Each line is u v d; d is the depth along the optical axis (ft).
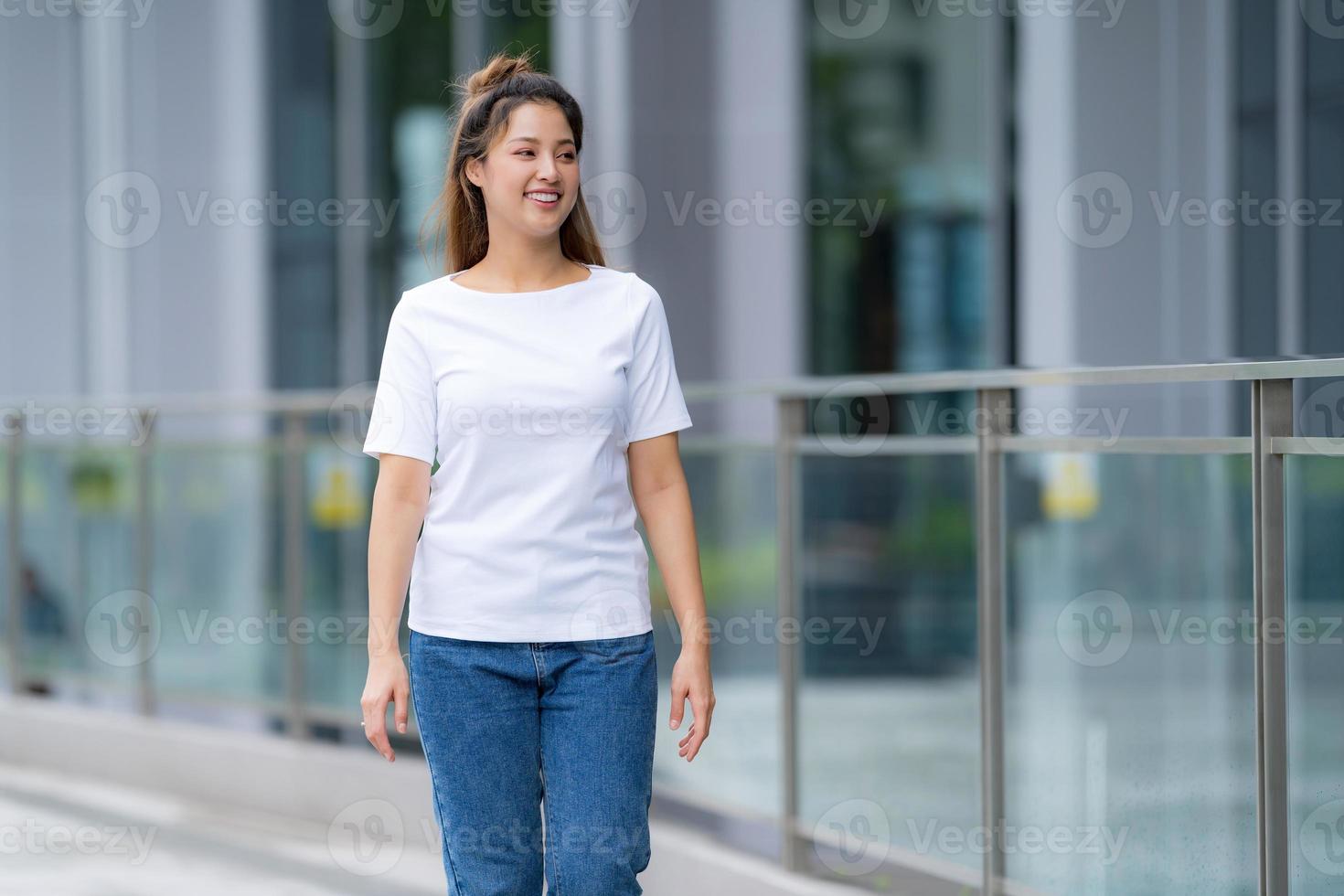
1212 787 31.32
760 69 87.20
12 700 67.21
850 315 86.12
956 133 82.12
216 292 103.86
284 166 102.17
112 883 46.85
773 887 40.40
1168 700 32.99
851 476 44.19
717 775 44.73
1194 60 69.36
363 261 99.86
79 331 108.27
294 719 57.88
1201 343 69.41
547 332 25.96
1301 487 27.37
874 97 84.89
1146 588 34.55
